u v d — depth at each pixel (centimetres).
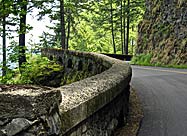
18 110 209
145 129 579
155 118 662
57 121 238
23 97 208
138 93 991
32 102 207
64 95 315
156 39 2814
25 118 208
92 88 375
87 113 325
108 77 500
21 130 208
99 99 370
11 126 209
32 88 234
